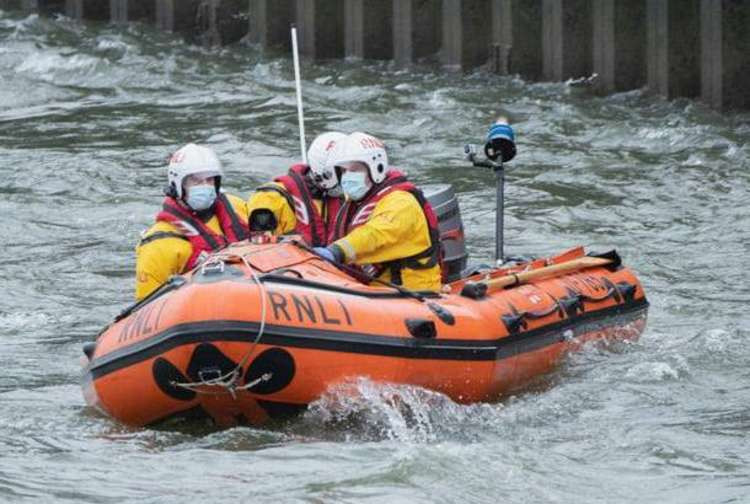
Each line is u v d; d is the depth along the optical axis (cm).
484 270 2728
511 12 5816
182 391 2075
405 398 2136
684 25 5409
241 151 4788
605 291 2647
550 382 2453
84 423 2244
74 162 4622
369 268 2395
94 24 7112
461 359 2208
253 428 2136
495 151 2800
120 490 1867
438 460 1938
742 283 3309
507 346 2308
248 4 6762
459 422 2211
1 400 2425
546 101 5522
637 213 4038
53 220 3956
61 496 1847
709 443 2125
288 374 2059
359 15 6234
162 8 6906
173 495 1841
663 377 2498
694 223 3916
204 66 6359
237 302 2038
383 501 1798
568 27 5681
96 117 5438
